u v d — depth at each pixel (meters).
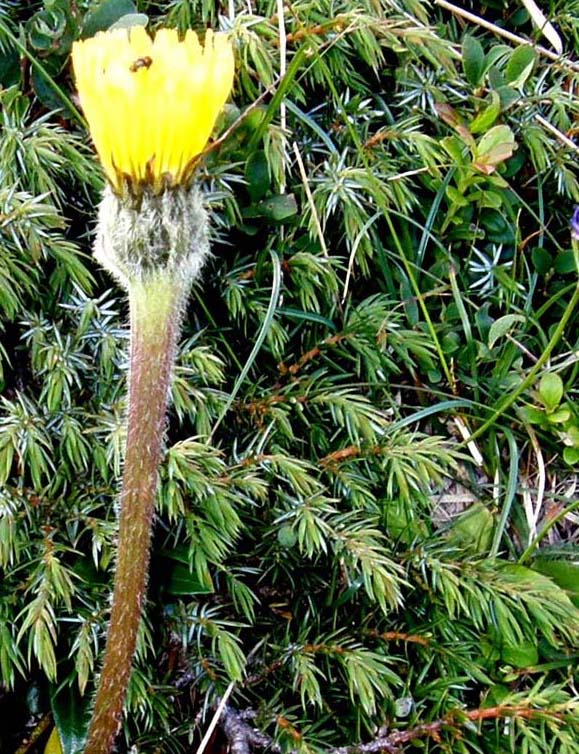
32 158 0.47
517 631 0.49
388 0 0.53
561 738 0.48
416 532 0.51
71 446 0.47
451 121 0.50
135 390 0.38
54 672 0.44
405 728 0.49
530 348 0.55
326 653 0.49
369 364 0.52
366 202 0.53
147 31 0.51
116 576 0.40
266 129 0.50
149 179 0.35
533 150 0.55
